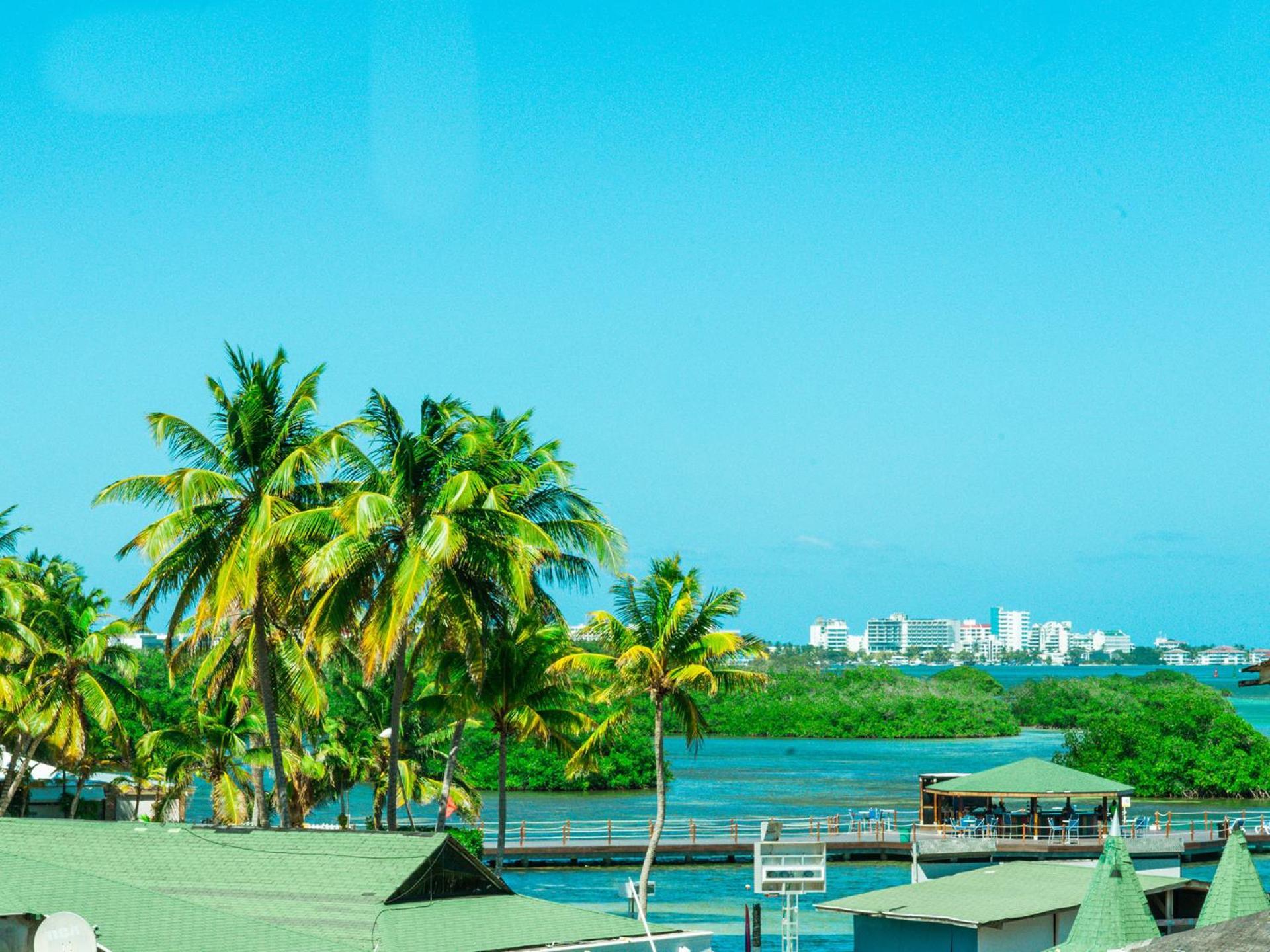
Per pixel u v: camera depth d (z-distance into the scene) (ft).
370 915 92.17
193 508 135.85
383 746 214.07
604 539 145.28
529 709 169.99
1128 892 88.07
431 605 140.97
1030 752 577.02
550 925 95.40
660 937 95.30
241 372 141.90
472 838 218.79
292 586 140.26
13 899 85.56
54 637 202.90
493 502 137.28
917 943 131.54
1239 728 400.47
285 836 107.04
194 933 84.33
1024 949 129.08
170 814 236.63
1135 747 406.62
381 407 144.25
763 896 213.46
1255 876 89.66
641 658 155.02
